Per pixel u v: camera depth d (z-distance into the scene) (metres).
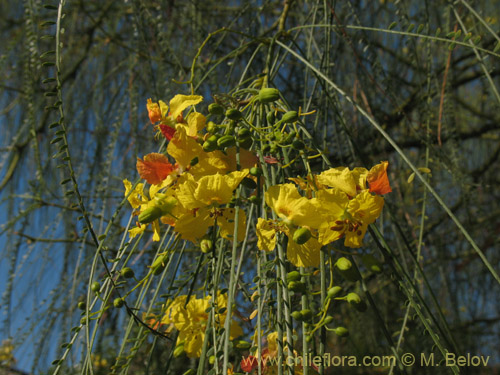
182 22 0.35
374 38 0.34
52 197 0.35
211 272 0.16
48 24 0.15
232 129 0.17
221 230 0.16
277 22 0.32
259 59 0.34
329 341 0.37
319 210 0.14
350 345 0.37
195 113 0.17
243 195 0.18
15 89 0.37
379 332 0.37
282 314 0.13
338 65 0.33
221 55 0.35
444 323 0.14
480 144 0.45
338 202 0.14
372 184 0.15
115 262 0.16
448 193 0.37
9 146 0.37
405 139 0.34
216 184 0.15
